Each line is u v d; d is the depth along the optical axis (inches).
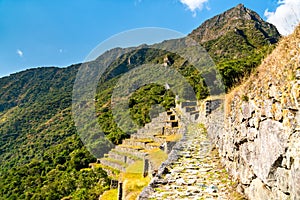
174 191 235.8
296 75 132.0
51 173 1108.5
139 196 227.8
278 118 149.3
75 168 991.0
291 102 132.5
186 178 271.4
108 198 444.1
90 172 770.2
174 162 343.0
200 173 289.1
